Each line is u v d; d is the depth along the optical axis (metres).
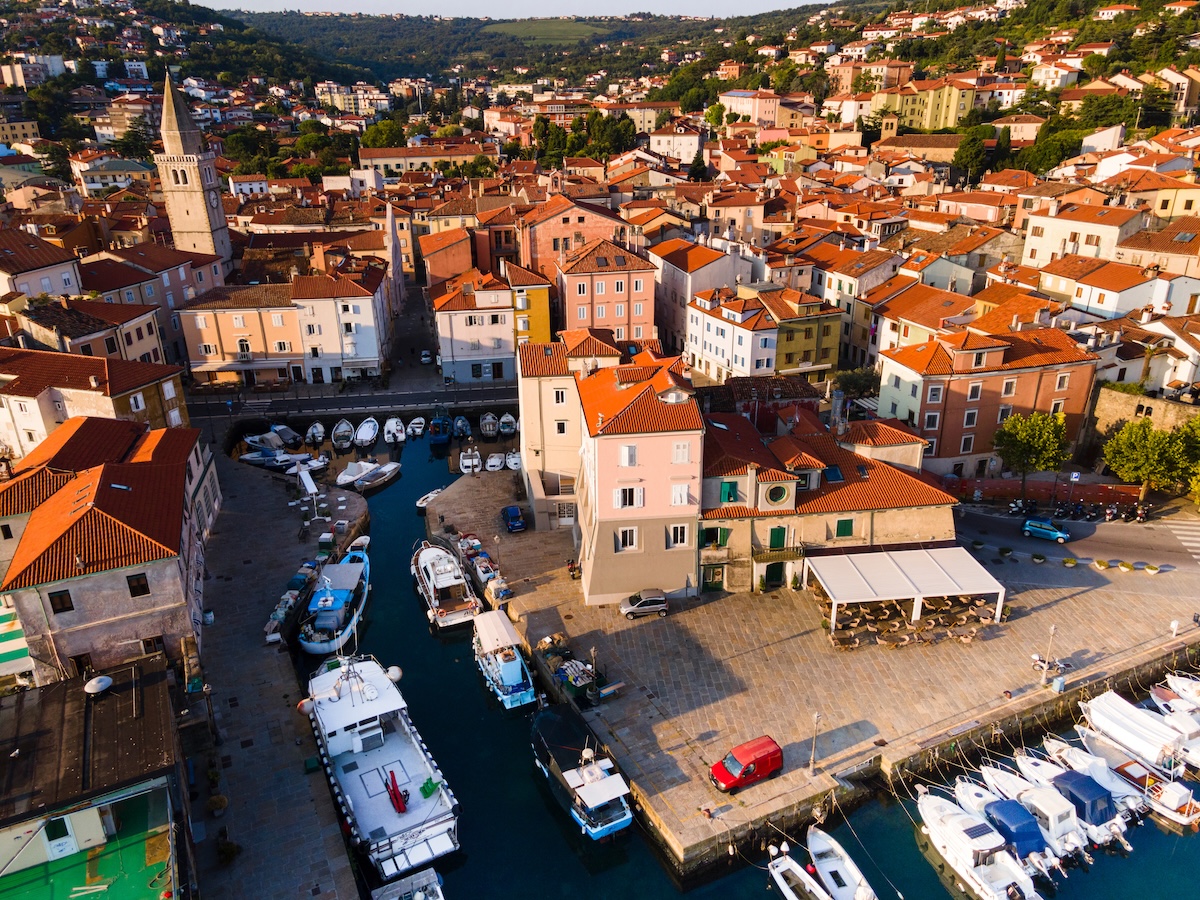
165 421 81.50
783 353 104.19
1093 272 104.50
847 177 191.62
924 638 59.72
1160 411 79.94
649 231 138.25
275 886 41.56
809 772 48.78
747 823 45.72
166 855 39.41
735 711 53.50
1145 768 51.25
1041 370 81.19
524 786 51.81
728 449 64.62
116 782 37.97
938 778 50.91
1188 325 90.69
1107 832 47.12
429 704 58.56
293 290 113.38
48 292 98.62
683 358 66.88
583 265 107.19
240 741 50.84
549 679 57.88
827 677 56.41
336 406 106.88
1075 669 57.09
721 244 124.69
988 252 123.94
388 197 189.88
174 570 52.12
